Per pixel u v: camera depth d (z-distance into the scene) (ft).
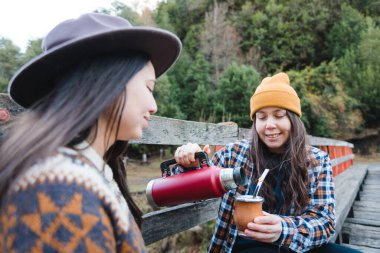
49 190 1.64
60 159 1.78
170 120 5.47
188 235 24.20
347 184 14.80
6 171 1.70
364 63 79.30
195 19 115.34
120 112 2.14
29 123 1.95
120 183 2.91
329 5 101.55
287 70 91.25
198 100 76.84
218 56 89.15
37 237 1.55
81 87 1.99
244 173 3.48
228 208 4.83
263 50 95.76
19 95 2.43
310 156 4.75
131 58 2.19
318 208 4.53
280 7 102.01
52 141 1.77
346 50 83.97
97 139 2.16
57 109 1.92
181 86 85.66
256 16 100.12
